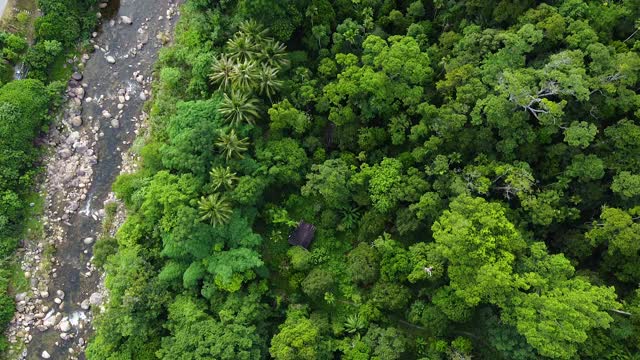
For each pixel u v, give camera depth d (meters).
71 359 43.78
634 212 32.97
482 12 39.84
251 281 39.44
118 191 43.09
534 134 35.44
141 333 37.94
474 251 31.92
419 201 37.19
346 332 38.75
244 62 40.25
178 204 37.91
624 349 32.03
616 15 37.09
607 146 35.34
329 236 42.19
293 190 43.47
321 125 42.62
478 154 37.47
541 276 32.47
